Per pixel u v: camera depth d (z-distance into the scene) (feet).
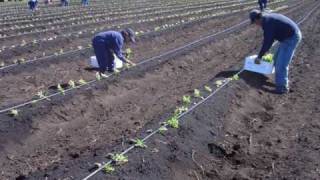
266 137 32.76
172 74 50.26
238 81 42.98
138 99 42.24
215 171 27.35
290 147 30.53
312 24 85.61
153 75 48.62
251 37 74.18
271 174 26.66
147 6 134.92
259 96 41.73
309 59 56.49
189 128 31.60
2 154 30.66
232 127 34.32
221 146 30.50
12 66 51.55
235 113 36.78
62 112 37.09
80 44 68.18
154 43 68.69
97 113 38.60
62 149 31.99
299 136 32.30
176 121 31.22
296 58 56.95
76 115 37.40
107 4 146.30
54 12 120.16
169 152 27.89
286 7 123.75
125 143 28.66
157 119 33.12
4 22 96.48
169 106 39.37
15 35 74.74
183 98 37.27
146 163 26.13
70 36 72.54
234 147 30.73
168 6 134.00
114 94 42.19
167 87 45.75
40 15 111.96
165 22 92.94
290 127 34.40
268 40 41.68
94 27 86.17
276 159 28.81
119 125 36.14
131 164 25.84
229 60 57.16
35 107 36.94
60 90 41.19
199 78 48.55
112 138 33.30
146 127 31.32
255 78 45.16
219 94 39.17
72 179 24.21
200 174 26.84
